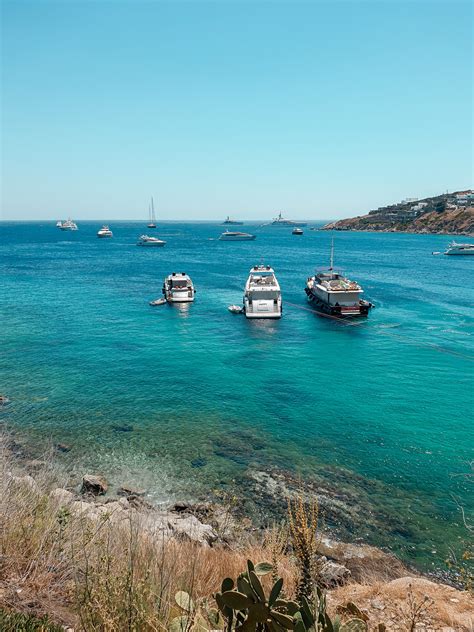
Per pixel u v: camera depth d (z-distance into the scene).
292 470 15.66
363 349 31.16
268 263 92.06
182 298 47.72
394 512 13.31
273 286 42.09
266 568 3.38
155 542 6.22
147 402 21.48
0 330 35.03
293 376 25.58
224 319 40.50
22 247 135.25
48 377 24.69
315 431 18.67
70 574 4.99
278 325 38.34
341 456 16.64
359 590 7.06
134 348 30.83
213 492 14.20
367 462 16.20
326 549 11.45
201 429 18.70
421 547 11.84
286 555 6.89
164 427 18.84
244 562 6.88
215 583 5.88
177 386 23.67
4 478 7.12
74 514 6.77
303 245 152.00
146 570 4.76
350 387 23.84
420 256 107.69
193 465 15.89
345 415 20.27
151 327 37.12
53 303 47.03
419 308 45.44
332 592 7.09
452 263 91.06
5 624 3.80
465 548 11.82
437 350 30.86
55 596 4.60
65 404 21.00
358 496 14.12
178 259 100.62
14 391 22.50
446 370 26.72
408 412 20.62
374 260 98.44
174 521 11.31
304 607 3.16
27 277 67.25
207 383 24.20
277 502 13.73
